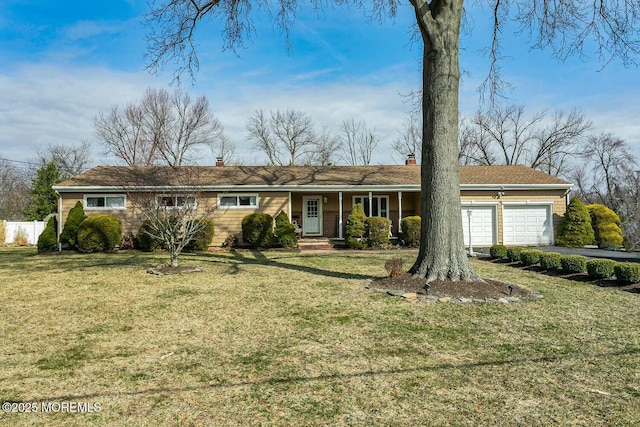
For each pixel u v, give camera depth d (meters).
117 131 33.12
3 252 17.22
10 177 37.53
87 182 17.62
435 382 3.69
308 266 11.73
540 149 35.19
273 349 4.62
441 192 8.02
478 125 37.06
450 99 8.04
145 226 15.95
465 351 4.52
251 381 3.74
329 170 22.30
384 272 10.44
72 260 13.41
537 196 19.70
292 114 41.25
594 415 3.06
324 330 5.34
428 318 5.89
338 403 3.29
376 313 6.18
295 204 20.95
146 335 5.19
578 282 8.97
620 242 17.88
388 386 3.61
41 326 5.61
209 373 3.93
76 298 7.39
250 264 12.22
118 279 9.45
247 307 6.64
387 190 19.33
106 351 4.59
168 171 16.97
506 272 10.52
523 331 5.27
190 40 10.91
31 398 3.40
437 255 8.00
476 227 19.53
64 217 17.31
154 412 3.15
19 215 35.00
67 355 4.46
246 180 19.34
